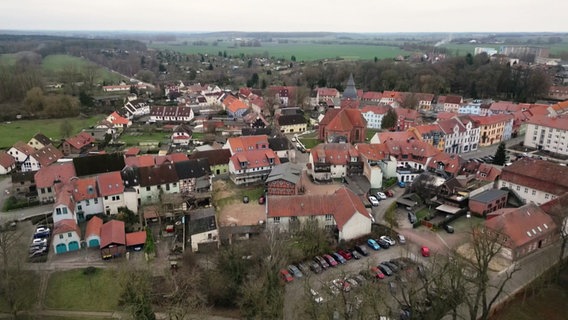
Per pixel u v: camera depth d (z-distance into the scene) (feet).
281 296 209.87
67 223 282.97
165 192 354.95
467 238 283.79
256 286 207.72
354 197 308.19
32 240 290.56
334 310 196.65
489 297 223.92
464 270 220.64
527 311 213.25
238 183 385.50
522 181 344.28
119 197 329.31
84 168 370.32
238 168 383.65
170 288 230.27
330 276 232.53
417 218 319.27
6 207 340.18
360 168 399.24
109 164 379.55
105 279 249.55
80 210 320.91
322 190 370.73
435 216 322.96
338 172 398.42
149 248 274.16
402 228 306.76
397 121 587.68
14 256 262.47
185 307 206.90
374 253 274.77
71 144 495.00
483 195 334.03
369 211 322.55
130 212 327.67
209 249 278.05
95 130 574.97
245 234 292.20
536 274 243.81
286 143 453.99
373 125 631.15
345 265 261.44
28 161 424.05
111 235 275.18
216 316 218.59
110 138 556.51
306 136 572.92
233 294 224.74
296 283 241.96
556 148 485.97
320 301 212.43
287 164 388.98
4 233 267.59
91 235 281.54
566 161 456.45
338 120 516.73
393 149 416.46
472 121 500.74
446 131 475.31
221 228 296.30
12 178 364.38
